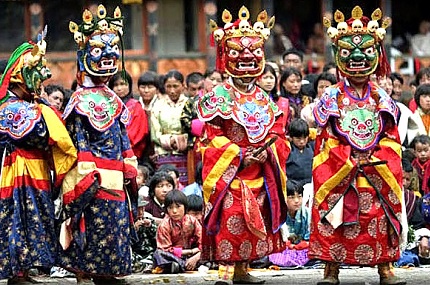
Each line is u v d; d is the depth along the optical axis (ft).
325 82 68.23
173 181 63.00
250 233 52.16
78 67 52.44
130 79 67.87
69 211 51.21
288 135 64.44
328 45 107.24
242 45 52.34
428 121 70.54
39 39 51.26
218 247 52.16
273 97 65.21
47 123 50.62
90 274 52.08
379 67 52.90
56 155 51.03
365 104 51.93
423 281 54.44
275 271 59.21
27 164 50.98
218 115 52.26
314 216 51.98
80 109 51.31
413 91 80.79
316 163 52.08
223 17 53.36
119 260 52.03
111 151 51.93
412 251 61.16
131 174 52.70
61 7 106.73
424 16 115.03
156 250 59.52
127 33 107.55
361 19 52.21
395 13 115.14
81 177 50.90
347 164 51.03
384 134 52.21
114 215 51.80
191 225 59.98
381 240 51.62
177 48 110.52
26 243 50.85
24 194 50.98
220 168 52.03
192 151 66.03
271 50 108.27
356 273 58.29
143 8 107.34
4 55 105.81
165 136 66.54
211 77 67.87
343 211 51.26
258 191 52.60
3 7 105.81
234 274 53.83
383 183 51.62
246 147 52.60
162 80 69.46
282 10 110.52
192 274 58.80
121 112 52.44
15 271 50.72
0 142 51.31
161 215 62.59
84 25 52.08
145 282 55.67
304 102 69.00
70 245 51.75
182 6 110.52
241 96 52.85
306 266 60.54
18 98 51.16
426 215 62.44
